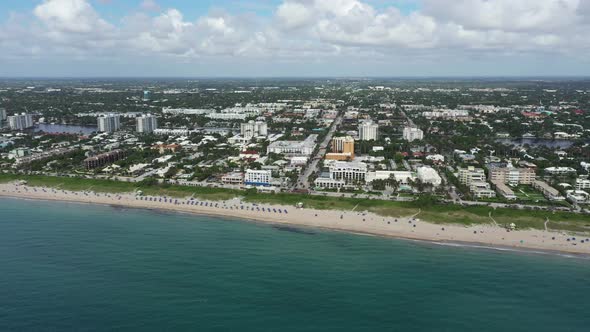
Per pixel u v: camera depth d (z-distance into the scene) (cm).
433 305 19688
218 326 17725
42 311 18712
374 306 19488
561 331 17988
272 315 18588
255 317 18412
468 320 18588
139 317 18275
